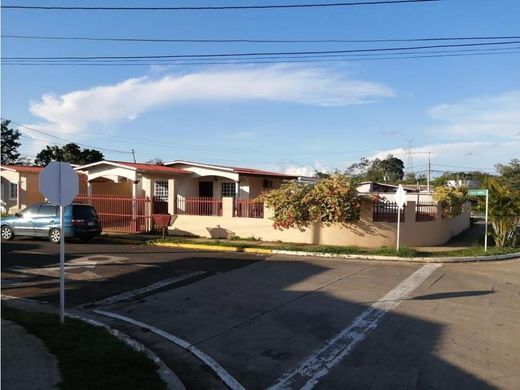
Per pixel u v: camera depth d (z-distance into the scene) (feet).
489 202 70.95
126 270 44.19
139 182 86.99
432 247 68.85
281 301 33.14
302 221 65.31
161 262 49.11
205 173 86.07
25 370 18.51
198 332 26.00
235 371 20.48
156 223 72.38
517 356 22.47
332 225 64.85
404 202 61.41
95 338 22.67
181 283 38.91
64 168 25.36
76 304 32.17
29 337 22.59
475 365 21.13
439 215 77.10
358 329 26.58
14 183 99.91
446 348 23.45
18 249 57.06
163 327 26.94
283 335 25.46
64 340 22.15
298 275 43.16
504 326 27.71
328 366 20.94
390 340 24.63
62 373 18.21
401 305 32.50
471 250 63.62
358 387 18.66
